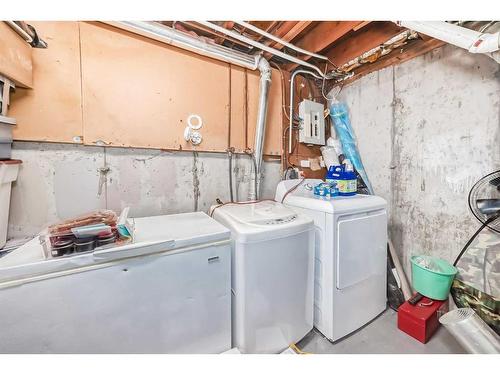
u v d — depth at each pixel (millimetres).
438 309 1475
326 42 1705
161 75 1521
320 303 1438
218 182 1818
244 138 1885
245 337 1116
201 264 1040
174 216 1457
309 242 1340
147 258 922
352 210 1419
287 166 2125
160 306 956
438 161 1581
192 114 1646
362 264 1488
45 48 1202
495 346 1114
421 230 1696
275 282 1189
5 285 716
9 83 1067
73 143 1308
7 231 1163
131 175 1495
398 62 1788
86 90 1309
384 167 1923
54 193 1286
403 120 1777
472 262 1449
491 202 1277
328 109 2270
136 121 1453
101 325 851
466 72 1428
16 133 1160
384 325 1557
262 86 1792
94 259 825
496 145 1320
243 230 1108
